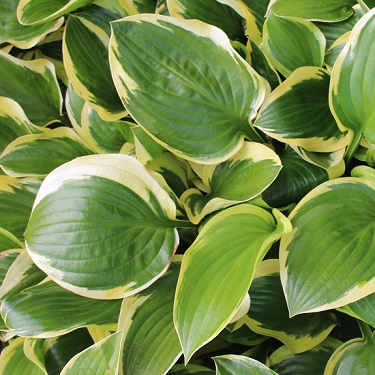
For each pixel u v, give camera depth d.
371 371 0.63
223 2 0.71
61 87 0.93
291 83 0.66
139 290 0.60
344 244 0.59
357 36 0.61
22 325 0.63
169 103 0.65
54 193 0.60
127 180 0.61
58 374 0.69
